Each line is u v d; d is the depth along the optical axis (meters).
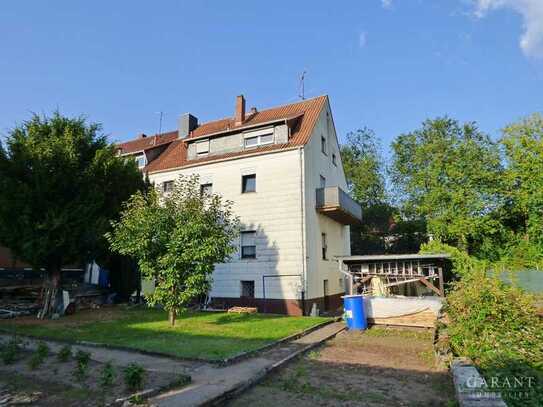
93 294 18.94
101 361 7.93
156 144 26.61
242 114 23.30
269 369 7.54
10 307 15.44
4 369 7.19
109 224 14.87
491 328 7.52
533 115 27.33
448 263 19.05
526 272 13.95
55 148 14.09
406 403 5.85
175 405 5.29
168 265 12.32
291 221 18.38
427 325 13.05
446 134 36.59
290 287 17.84
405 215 38.25
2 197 13.34
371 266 15.96
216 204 13.84
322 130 22.58
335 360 8.72
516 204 27.14
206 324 12.94
